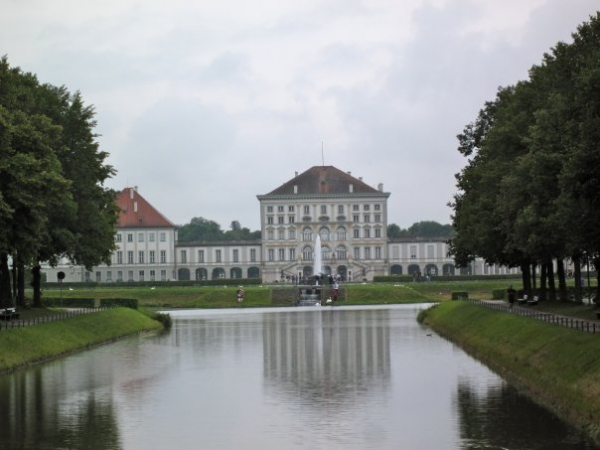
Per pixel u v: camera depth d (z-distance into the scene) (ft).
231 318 411.34
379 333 308.19
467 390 172.04
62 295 533.55
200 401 165.58
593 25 209.97
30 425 143.95
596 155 174.09
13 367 209.46
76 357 238.27
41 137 244.63
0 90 252.01
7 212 221.46
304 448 126.82
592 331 177.99
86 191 321.73
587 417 134.51
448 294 577.43
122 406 160.56
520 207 261.65
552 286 320.29
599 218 187.93
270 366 216.74
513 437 129.90
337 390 176.96
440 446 126.31
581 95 182.09
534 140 233.14
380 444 128.36
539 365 175.01
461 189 385.09
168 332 327.67
